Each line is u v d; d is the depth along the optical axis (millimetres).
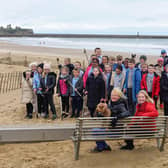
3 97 11367
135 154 5527
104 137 5219
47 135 6238
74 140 5203
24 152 5789
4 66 19859
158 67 9695
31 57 26969
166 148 5785
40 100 8711
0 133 6105
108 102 8203
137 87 8188
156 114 5426
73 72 8641
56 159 5438
